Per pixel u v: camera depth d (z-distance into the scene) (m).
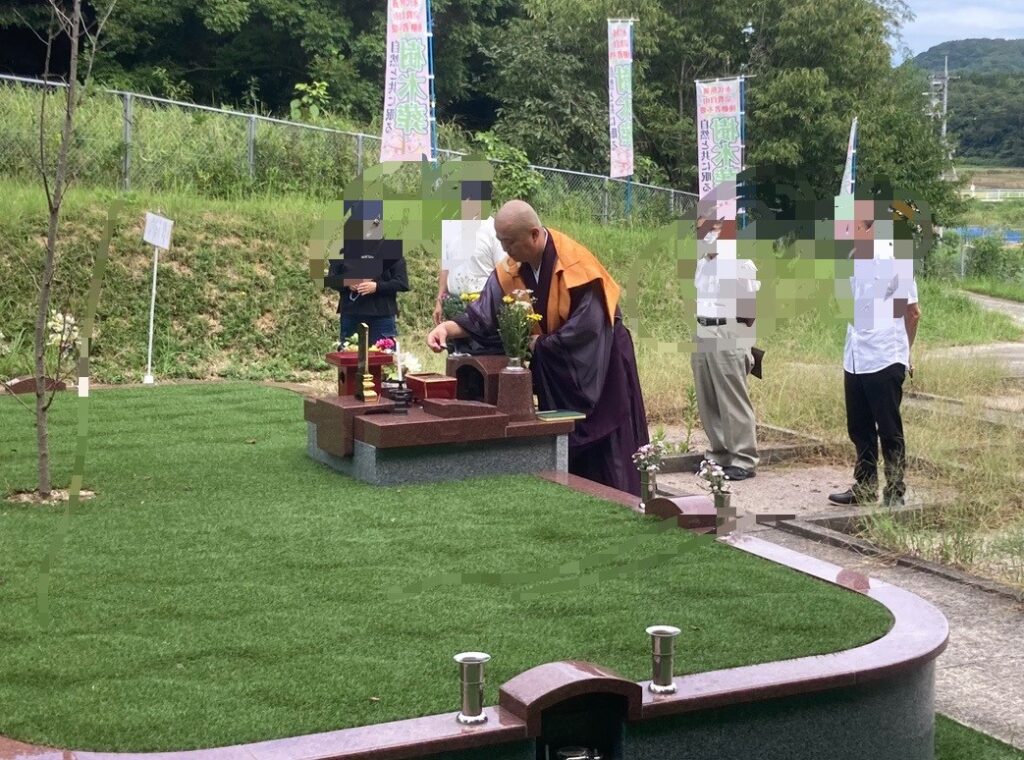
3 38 22.33
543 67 25.91
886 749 3.51
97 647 3.58
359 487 5.81
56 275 11.31
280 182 16.11
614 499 5.54
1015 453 7.99
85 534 4.90
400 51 15.11
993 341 19.66
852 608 4.01
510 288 6.37
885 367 6.89
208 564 4.48
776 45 27.16
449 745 2.95
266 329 12.18
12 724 3.01
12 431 7.31
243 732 2.97
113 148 14.63
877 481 7.25
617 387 6.32
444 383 6.17
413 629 3.78
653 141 28.00
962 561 5.99
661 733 3.20
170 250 12.23
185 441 7.06
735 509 5.09
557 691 3.04
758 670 3.39
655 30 27.06
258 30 24.56
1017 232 48.53
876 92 27.89
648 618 3.90
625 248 17.94
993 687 4.38
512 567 4.46
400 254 8.23
